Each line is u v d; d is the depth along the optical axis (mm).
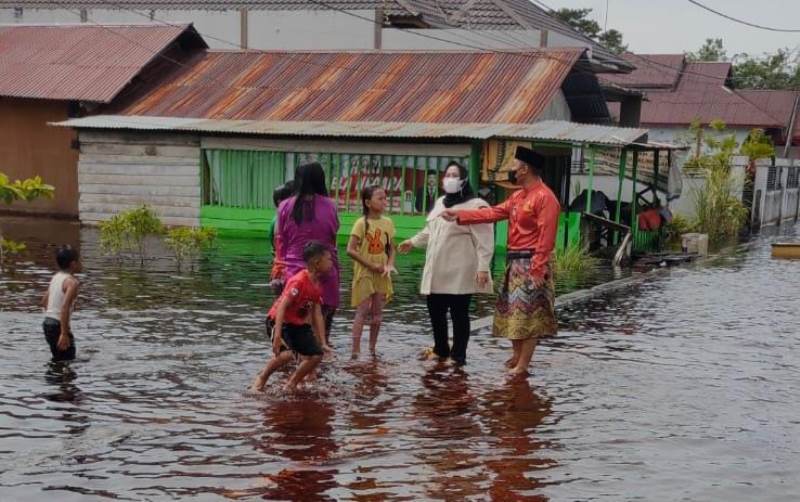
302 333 7090
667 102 43844
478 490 5156
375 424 6359
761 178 28000
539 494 5113
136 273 13531
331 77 21672
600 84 24234
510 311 7832
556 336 9797
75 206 22734
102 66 22562
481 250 8000
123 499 4938
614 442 6074
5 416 6324
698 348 9305
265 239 19516
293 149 19422
